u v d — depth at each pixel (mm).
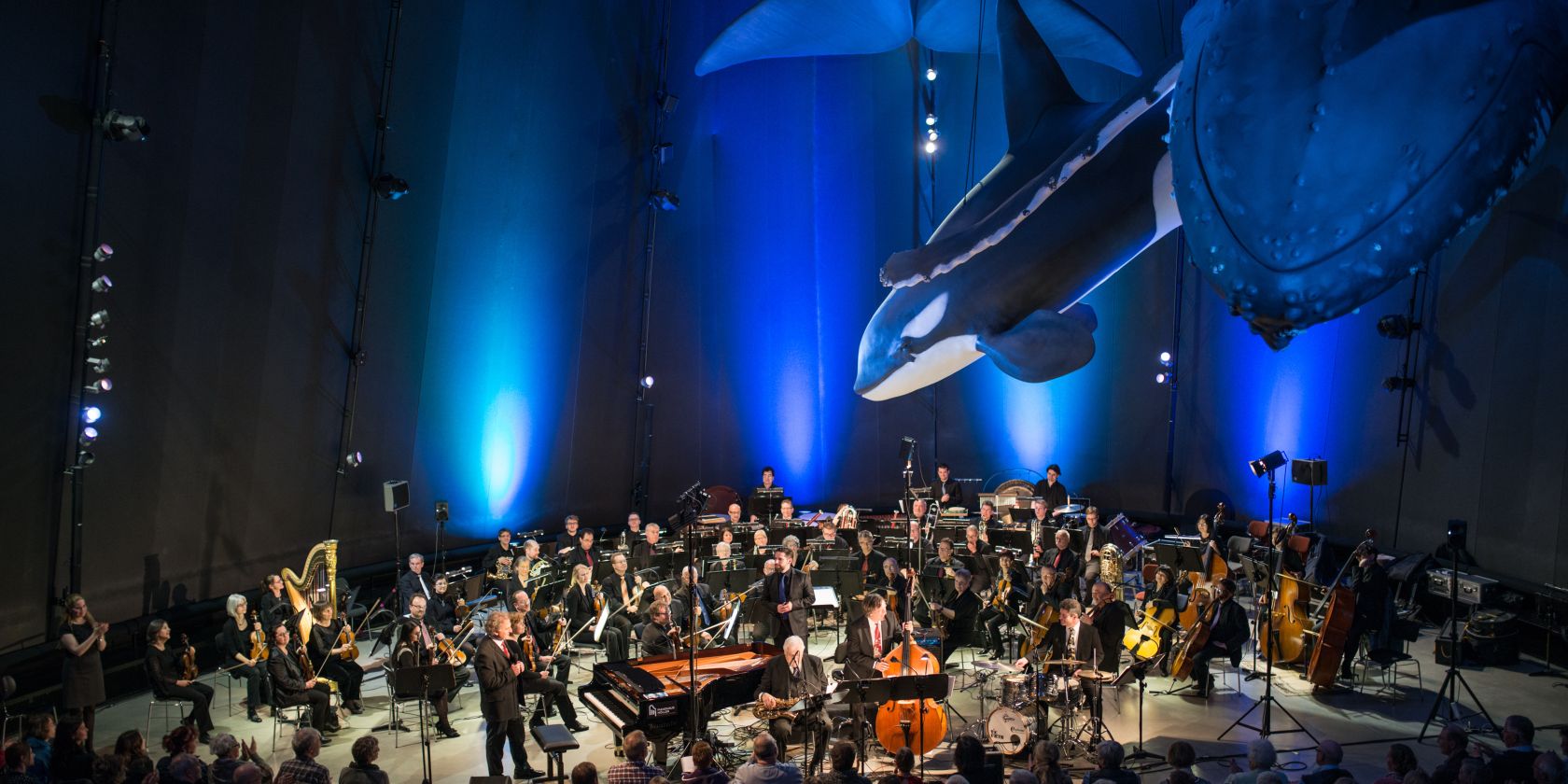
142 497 12633
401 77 16281
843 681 9539
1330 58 3156
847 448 23125
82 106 11352
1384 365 17000
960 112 22688
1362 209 3088
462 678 12562
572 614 14859
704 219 22281
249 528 14359
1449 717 12094
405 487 15102
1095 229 8945
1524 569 13992
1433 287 15969
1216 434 20516
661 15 21594
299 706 12055
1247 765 10680
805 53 18422
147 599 12812
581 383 20406
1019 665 11891
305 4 14305
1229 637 12922
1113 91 20953
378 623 16656
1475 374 15016
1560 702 12586
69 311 11367
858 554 16391
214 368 13555
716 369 22438
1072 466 22562
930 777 10703
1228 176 3285
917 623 14211
